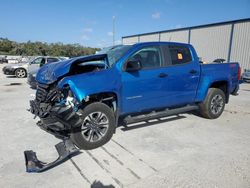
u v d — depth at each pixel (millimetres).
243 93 11406
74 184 3055
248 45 21156
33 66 13484
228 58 23016
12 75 16828
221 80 6062
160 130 5137
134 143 4402
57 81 4086
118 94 4344
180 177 3223
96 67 4551
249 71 17641
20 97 8867
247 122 5914
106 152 4016
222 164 3609
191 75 5434
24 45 64812
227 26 22875
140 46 4727
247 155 3947
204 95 5809
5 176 3209
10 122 5578
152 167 3506
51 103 4059
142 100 4723
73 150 3756
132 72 4512
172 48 5242
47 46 64312
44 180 3139
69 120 3748
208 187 2982
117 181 3127
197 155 3928
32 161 3498
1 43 63906
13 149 4070
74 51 62500
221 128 5387
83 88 3875
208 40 24984
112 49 5109
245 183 3084
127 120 4590
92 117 4152
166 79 4977
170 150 4117
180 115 6383
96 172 3359
